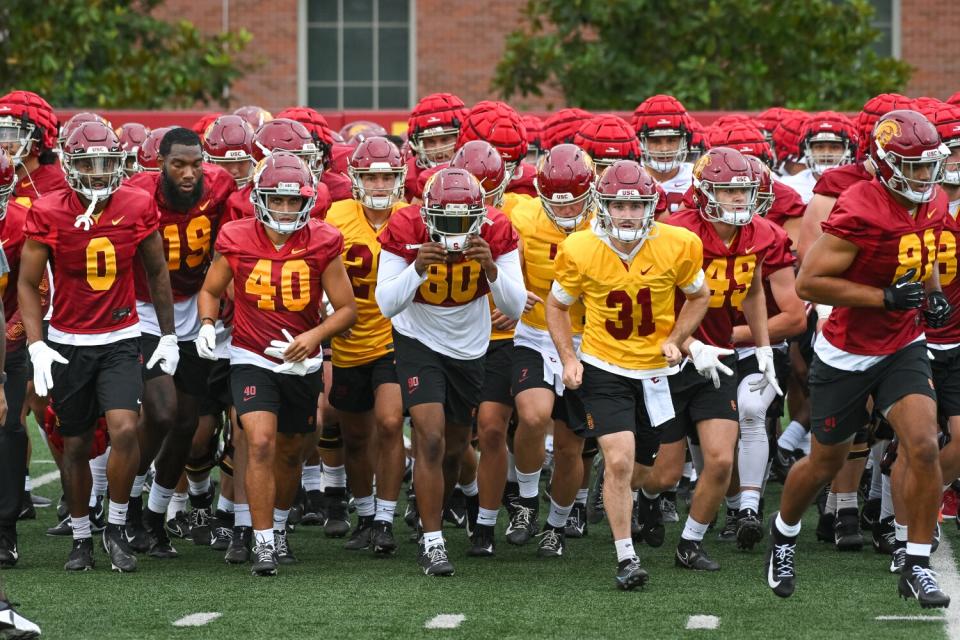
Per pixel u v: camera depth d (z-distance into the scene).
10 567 25.20
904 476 23.86
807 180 35.44
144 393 25.78
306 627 20.47
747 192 24.00
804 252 28.53
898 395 21.42
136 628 20.41
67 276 24.16
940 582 23.64
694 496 24.77
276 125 28.06
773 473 36.69
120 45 68.56
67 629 20.36
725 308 25.00
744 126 32.78
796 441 31.69
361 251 26.44
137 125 31.50
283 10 81.81
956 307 23.70
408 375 24.83
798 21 64.69
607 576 24.47
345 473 29.48
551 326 23.42
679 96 63.69
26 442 25.34
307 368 24.27
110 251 24.16
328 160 30.66
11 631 19.08
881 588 23.17
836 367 21.92
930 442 20.92
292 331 24.38
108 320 24.45
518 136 28.66
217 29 81.50
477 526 26.66
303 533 29.56
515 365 26.17
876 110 29.30
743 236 24.75
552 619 20.95
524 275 26.25
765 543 27.98
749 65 63.72
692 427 25.70
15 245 24.75
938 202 21.83
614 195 22.39
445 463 26.27
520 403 25.89
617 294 23.03
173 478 26.70
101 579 24.12
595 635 19.94
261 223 24.22
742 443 26.84
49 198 24.11
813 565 25.30
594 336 23.48
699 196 24.39
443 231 23.58
